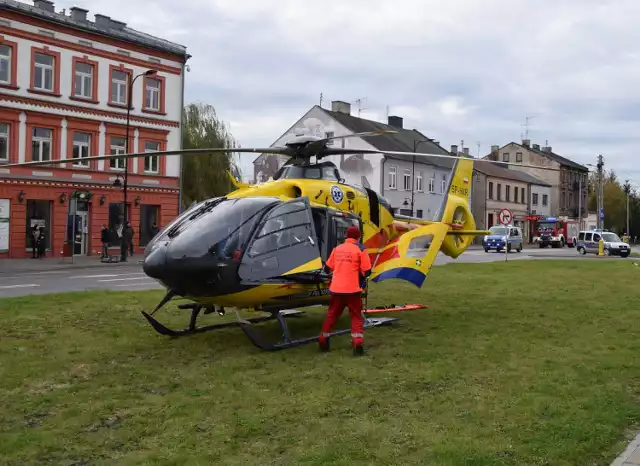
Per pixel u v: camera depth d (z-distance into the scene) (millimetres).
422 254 10984
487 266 24438
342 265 8312
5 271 23344
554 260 29672
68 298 13555
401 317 11438
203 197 40500
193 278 8070
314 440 5016
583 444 4844
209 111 41969
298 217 9008
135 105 34062
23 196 29109
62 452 4785
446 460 4523
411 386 6641
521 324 10602
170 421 5504
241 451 4801
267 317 10867
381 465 4496
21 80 28953
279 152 10578
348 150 10672
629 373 7125
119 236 32125
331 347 8727
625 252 40469
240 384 6762
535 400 6027
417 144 58344
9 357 7895
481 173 64438
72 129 31109
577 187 87250
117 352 8328
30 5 29219
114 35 32656
